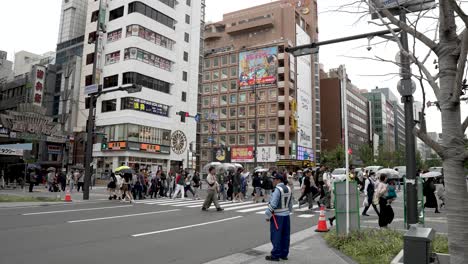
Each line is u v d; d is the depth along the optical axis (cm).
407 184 898
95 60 2139
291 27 6744
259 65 6606
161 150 4353
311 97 7444
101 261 639
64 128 4653
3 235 852
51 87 5038
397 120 14750
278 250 662
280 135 6272
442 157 352
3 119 2502
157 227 1040
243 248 789
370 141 11331
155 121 4325
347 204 853
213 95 7119
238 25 7094
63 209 1431
